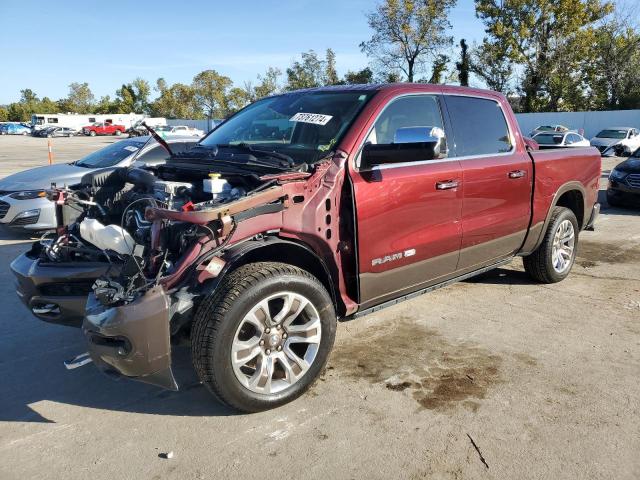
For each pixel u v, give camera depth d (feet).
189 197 11.67
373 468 9.11
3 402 11.37
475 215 14.53
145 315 9.26
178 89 237.04
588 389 11.62
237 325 9.86
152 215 9.91
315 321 11.05
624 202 35.68
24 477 8.95
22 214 25.39
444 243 13.75
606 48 143.95
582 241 26.50
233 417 10.64
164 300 9.36
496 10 140.67
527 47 141.69
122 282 9.76
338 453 9.50
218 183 10.80
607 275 20.25
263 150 12.77
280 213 10.62
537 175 16.55
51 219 25.70
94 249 11.74
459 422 10.41
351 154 11.80
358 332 14.76
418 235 13.01
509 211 15.70
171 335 9.96
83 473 9.04
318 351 11.16
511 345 13.88
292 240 10.95
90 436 10.11
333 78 172.86
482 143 15.11
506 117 16.15
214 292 9.84
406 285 13.25
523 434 10.00
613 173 36.29
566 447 9.61
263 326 10.37
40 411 11.01
